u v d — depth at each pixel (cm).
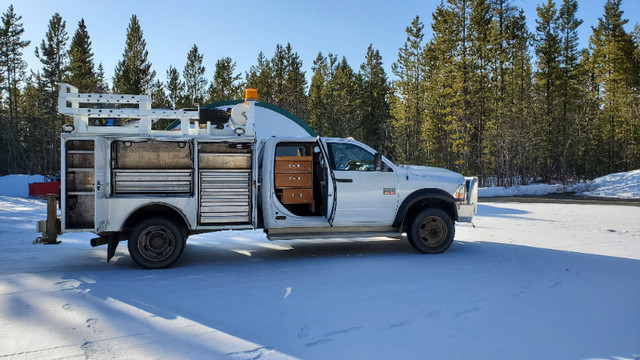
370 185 656
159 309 393
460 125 3847
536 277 516
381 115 6384
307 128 1923
